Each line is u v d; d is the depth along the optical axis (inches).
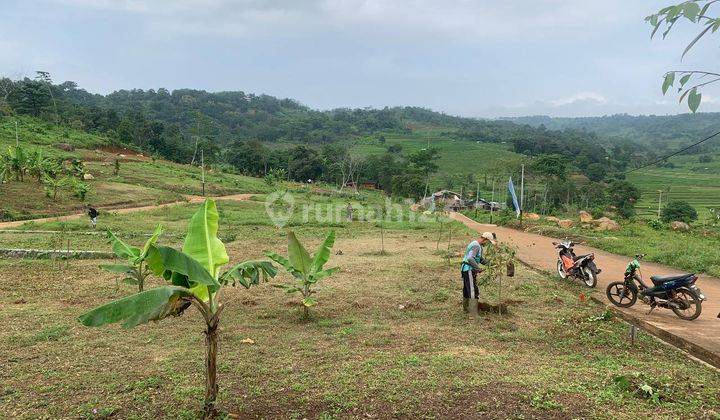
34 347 247.0
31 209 1065.5
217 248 200.7
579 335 279.3
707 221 1588.3
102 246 624.7
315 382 200.1
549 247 746.8
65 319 300.4
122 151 2822.3
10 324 287.4
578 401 179.6
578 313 324.5
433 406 176.7
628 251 668.7
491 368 219.1
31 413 171.3
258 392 189.5
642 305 372.8
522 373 212.7
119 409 174.7
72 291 382.9
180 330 280.2
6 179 1269.7
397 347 255.0
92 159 2215.8
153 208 1279.5
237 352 241.4
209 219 202.8
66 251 538.6
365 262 552.4
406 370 215.0
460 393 187.2
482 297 382.9
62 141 2409.0
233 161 3570.4
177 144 3467.0
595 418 166.1
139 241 698.2
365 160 3543.3
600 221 1089.4
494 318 318.0
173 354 238.1
